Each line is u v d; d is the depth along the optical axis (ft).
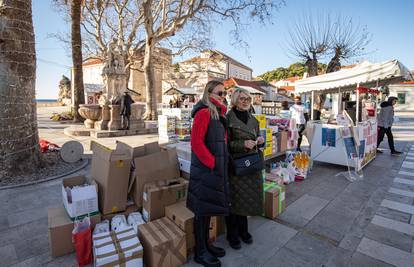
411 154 23.40
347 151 16.75
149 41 48.24
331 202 12.40
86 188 8.23
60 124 48.08
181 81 123.54
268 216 10.65
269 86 134.31
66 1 49.90
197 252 7.63
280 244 8.79
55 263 7.63
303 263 7.79
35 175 15.74
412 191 13.89
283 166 15.39
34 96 16.49
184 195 9.36
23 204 11.94
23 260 7.78
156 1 53.52
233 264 7.68
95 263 6.57
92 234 7.91
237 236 8.65
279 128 16.22
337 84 20.52
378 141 23.80
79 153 19.35
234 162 8.08
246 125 8.48
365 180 15.80
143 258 7.46
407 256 8.16
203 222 7.55
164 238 7.27
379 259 8.02
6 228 9.75
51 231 7.71
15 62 15.12
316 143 18.88
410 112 97.25
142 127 38.01
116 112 35.01
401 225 10.15
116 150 8.79
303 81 23.09
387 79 22.02
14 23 14.98
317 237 9.27
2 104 14.88
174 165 10.02
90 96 115.85
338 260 7.95
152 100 51.21
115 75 36.35
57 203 12.09
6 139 15.02
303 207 11.81
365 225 10.15
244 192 8.25
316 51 51.67
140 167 9.05
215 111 7.21
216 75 120.47
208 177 7.15
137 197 9.14
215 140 7.19
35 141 16.55
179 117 27.45
